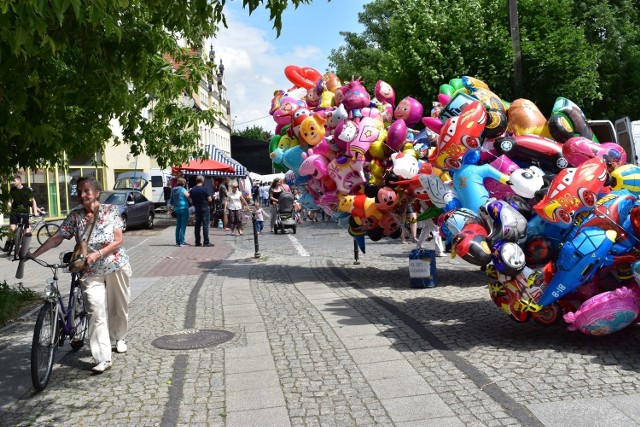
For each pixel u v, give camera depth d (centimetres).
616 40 2155
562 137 612
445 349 555
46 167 875
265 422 411
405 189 863
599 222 508
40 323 486
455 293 837
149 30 620
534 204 557
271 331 656
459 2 1864
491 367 496
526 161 631
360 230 955
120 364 559
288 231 2075
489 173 601
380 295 841
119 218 568
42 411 448
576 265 509
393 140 840
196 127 1143
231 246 1645
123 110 726
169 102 912
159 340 637
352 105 889
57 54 625
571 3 1941
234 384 490
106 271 553
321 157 928
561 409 401
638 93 2427
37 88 589
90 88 616
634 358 498
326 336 623
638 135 1620
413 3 1909
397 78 1883
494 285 591
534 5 1755
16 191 856
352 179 913
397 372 498
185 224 1666
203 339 633
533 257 540
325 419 411
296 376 502
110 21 362
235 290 931
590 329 510
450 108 683
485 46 1755
